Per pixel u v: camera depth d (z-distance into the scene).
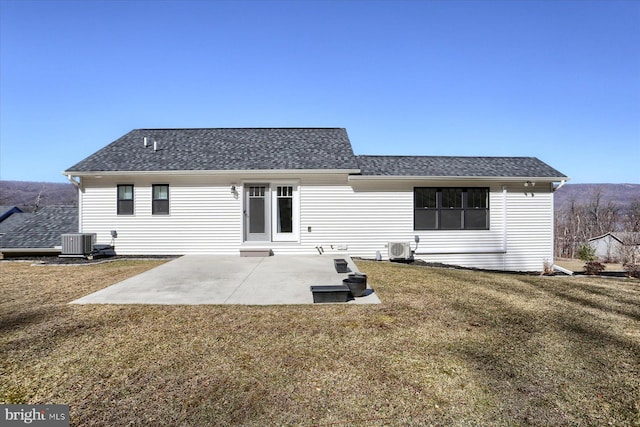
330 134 15.39
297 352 4.55
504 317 5.97
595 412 3.38
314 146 14.02
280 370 4.10
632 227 31.34
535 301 7.01
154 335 5.07
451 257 12.69
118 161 12.75
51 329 5.27
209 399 3.54
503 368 4.17
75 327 5.36
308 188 12.41
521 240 12.91
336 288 6.75
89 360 4.30
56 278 8.79
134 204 12.38
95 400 3.51
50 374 3.98
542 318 5.95
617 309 6.55
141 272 9.50
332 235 12.48
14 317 5.80
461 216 12.74
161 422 3.19
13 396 3.56
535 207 12.92
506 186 12.81
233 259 11.44
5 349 4.58
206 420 3.22
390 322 5.62
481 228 12.82
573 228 34.88
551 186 12.91
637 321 5.88
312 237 12.45
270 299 6.91
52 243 12.84
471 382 3.86
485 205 12.84
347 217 12.48
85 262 11.08
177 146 14.02
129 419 3.23
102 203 12.40
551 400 3.56
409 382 3.85
